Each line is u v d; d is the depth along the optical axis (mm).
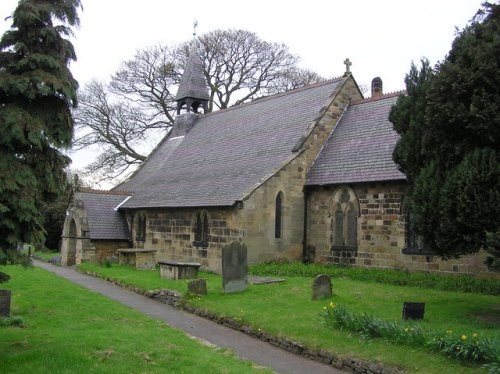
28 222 9172
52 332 11250
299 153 23203
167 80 44906
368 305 13883
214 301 15430
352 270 19969
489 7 12539
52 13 9703
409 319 11555
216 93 46469
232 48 46031
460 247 12125
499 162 11203
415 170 13766
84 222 28578
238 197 21750
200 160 29594
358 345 10312
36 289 17266
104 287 19766
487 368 8430
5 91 9281
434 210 11992
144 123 44625
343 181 21500
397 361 9266
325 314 12125
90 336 10836
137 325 12719
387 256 20031
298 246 23094
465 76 11406
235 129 29984
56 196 9906
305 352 10891
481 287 15961
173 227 25969
